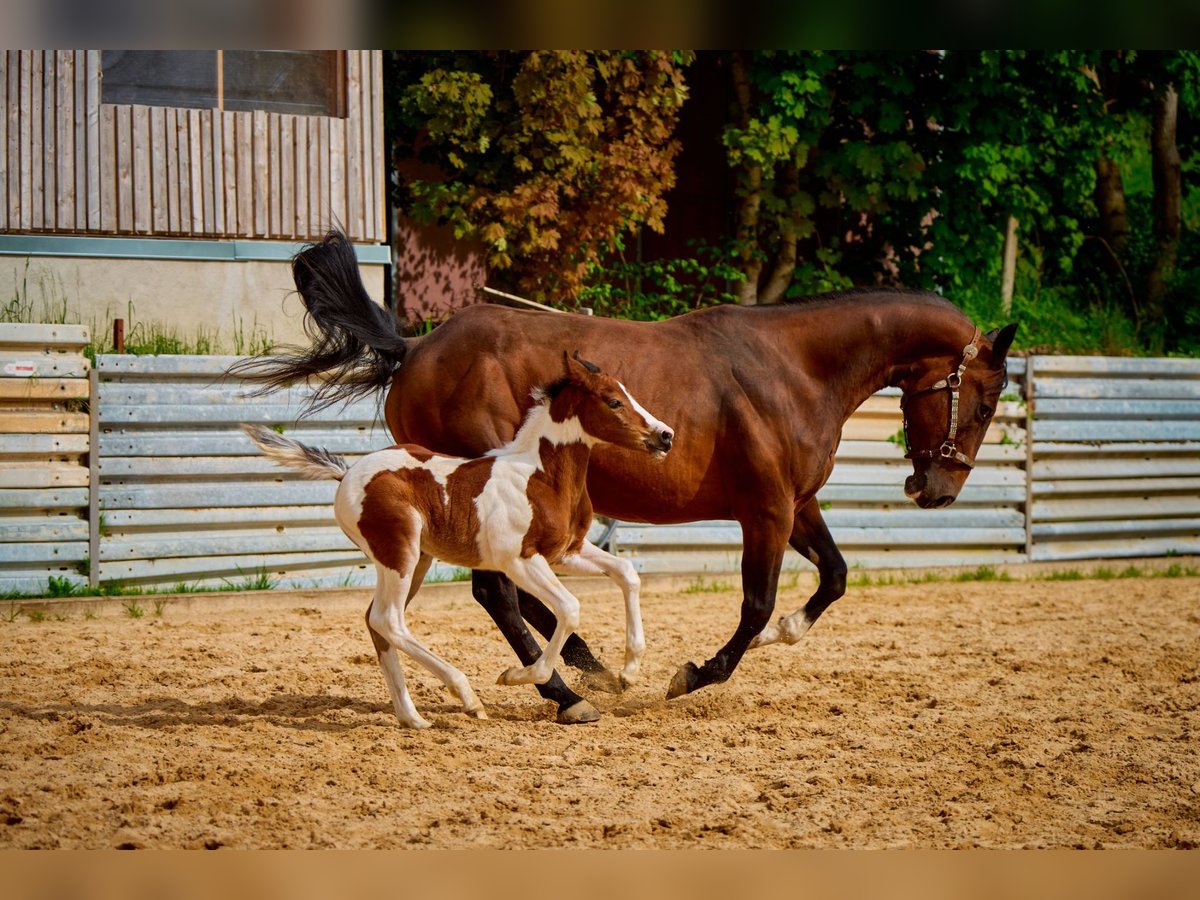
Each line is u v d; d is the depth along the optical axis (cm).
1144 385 1566
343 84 1504
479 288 1292
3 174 1362
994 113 1942
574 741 718
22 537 1151
